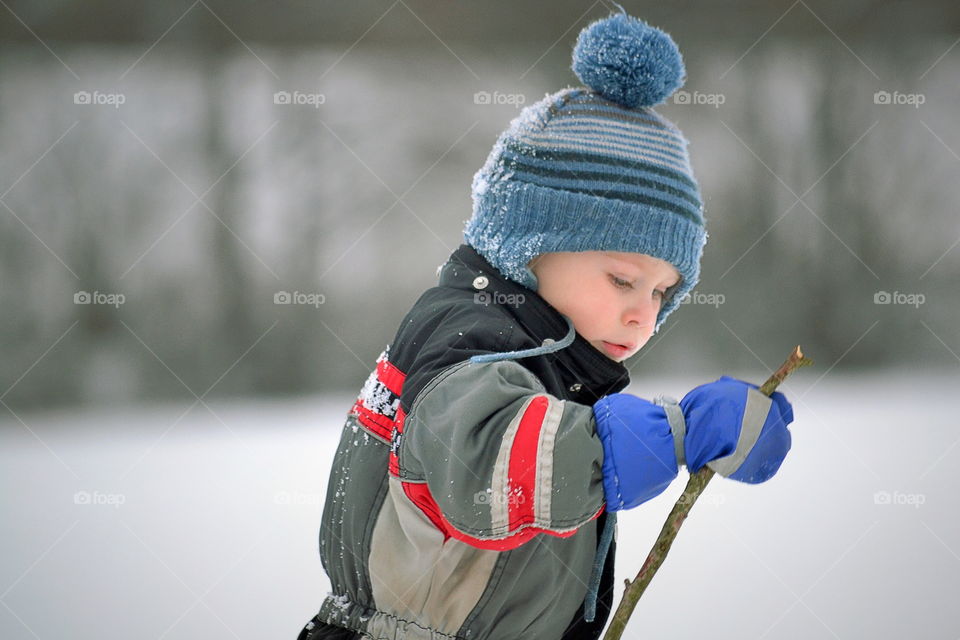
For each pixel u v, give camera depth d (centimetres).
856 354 1678
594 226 331
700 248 358
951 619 525
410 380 293
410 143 1770
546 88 1795
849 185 1778
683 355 1645
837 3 1831
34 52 1730
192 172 1720
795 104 1819
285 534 704
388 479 324
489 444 266
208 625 525
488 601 320
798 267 1734
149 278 1658
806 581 583
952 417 1136
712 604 548
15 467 1017
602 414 268
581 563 345
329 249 1706
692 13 1828
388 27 1783
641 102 354
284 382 1616
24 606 561
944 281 1722
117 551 673
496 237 339
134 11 1750
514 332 306
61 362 1590
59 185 1688
